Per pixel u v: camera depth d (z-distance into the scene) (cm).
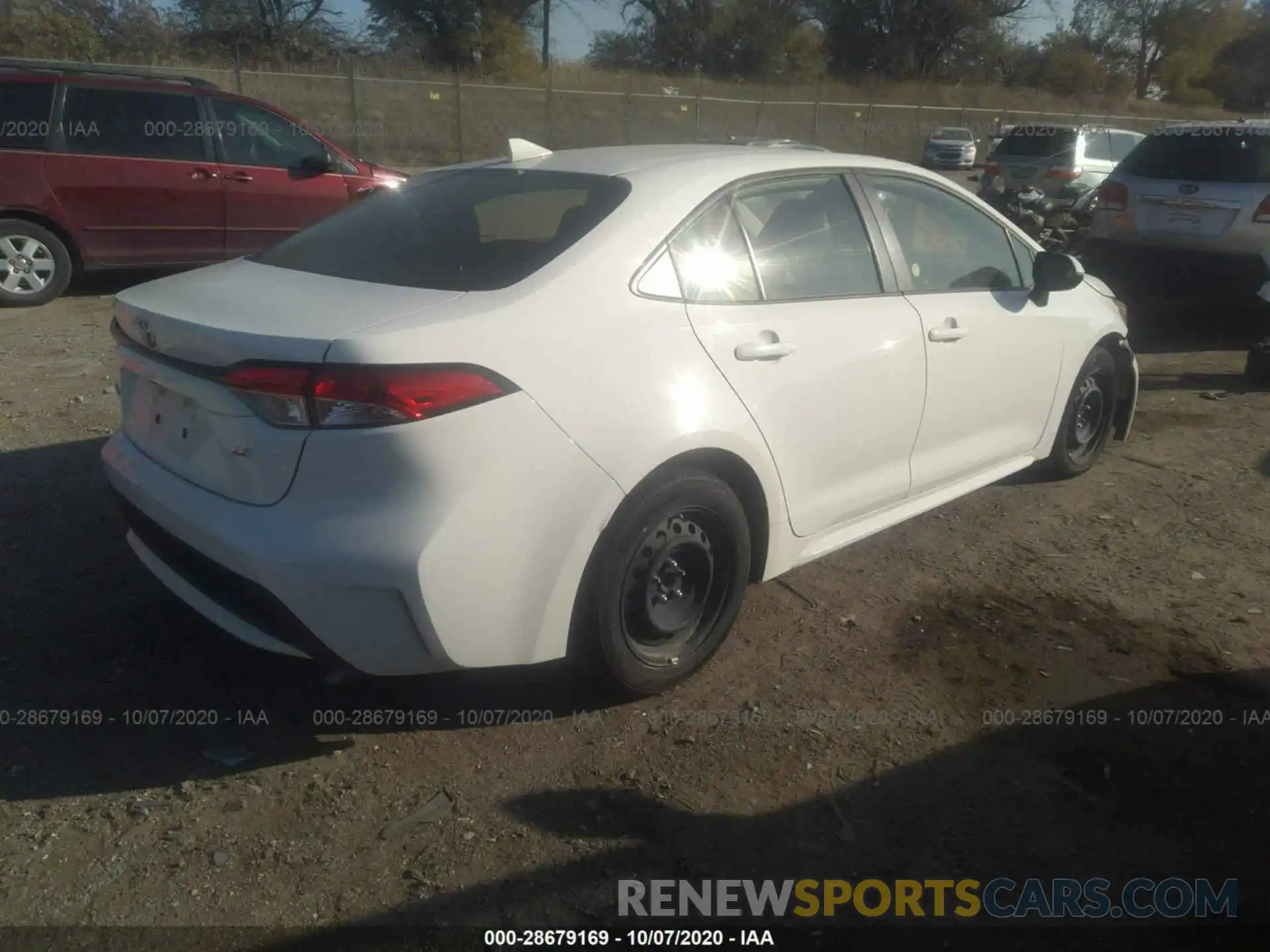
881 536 489
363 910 266
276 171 973
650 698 356
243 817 297
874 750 333
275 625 301
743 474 359
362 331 284
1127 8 6047
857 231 408
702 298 347
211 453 307
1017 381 479
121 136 909
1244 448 623
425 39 4091
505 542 295
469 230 353
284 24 3656
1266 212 836
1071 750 335
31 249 892
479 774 317
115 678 359
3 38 2847
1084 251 957
